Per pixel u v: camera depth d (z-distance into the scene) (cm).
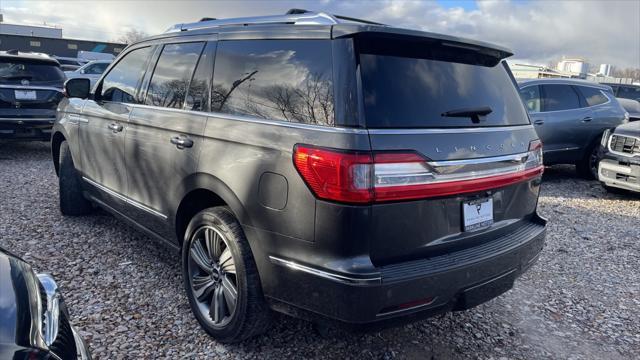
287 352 291
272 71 269
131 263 397
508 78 314
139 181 361
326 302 231
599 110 878
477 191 259
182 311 328
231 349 290
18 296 182
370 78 235
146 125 346
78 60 2533
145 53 387
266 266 255
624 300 394
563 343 325
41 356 162
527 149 296
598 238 549
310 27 258
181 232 331
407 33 248
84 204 498
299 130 240
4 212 510
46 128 820
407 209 231
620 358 312
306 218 233
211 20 331
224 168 274
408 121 237
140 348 285
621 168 729
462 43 270
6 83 786
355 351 297
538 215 321
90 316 314
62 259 398
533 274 438
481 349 311
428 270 236
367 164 218
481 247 266
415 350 304
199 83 315
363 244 222
